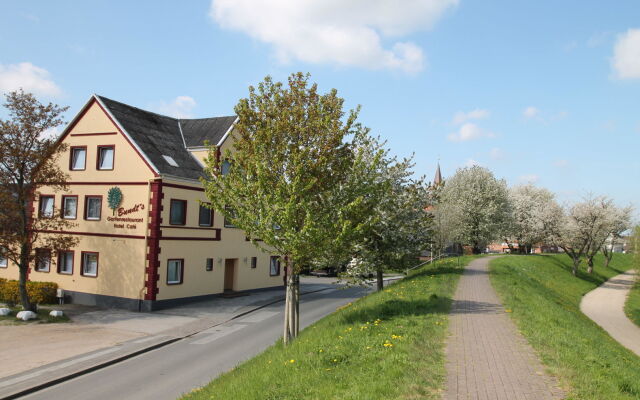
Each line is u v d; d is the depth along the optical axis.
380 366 8.73
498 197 56.91
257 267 31.44
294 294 14.11
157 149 26.23
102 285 24.80
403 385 7.62
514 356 9.73
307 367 9.09
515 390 7.65
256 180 13.76
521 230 62.72
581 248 51.38
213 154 14.19
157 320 21.38
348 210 13.57
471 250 60.00
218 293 27.98
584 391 7.48
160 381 12.62
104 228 25.17
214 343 17.28
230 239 29.03
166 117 30.73
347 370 8.72
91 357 14.93
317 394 7.48
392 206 22.69
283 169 13.73
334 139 13.75
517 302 17.30
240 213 13.57
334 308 24.78
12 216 21.59
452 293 19.28
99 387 12.20
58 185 24.70
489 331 12.10
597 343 12.91
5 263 28.62
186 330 19.38
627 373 8.91
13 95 21.12
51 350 15.84
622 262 78.19
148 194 24.06
